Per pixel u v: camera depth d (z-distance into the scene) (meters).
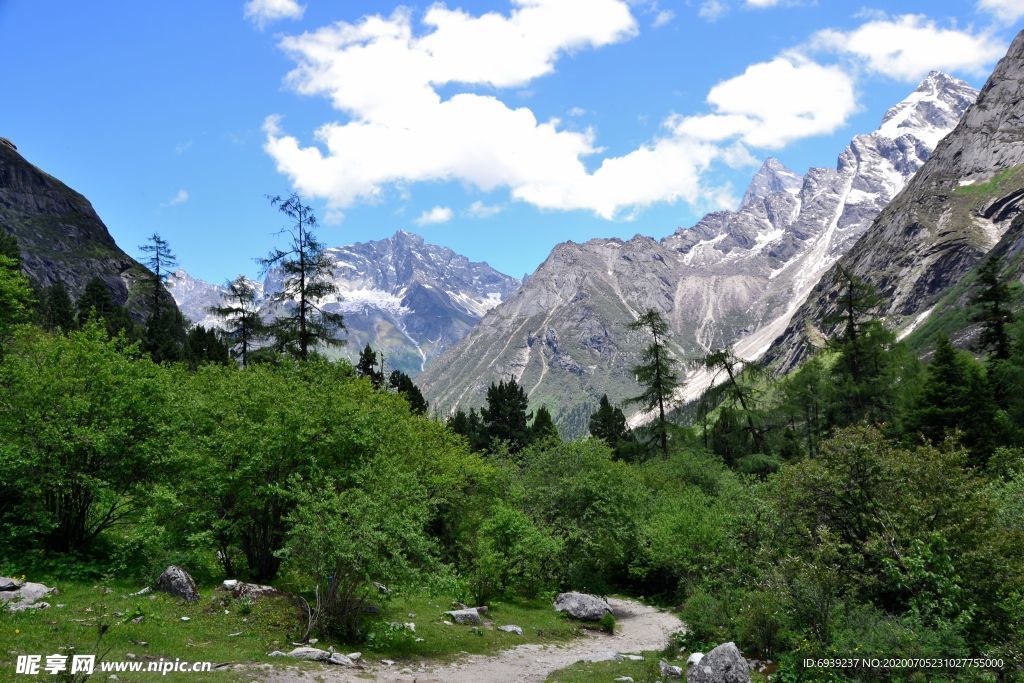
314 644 16.38
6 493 19.16
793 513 20.50
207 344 73.88
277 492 18.69
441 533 31.66
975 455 36.59
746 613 19.41
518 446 70.56
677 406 53.97
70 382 19.80
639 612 33.59
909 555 16.66
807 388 51.03
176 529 20.25
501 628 23.91
